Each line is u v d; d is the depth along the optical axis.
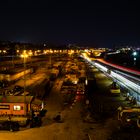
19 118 36.56
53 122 38.50
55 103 50.88
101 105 48.06
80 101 52.56
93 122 37.91
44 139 30.97
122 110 37.12
